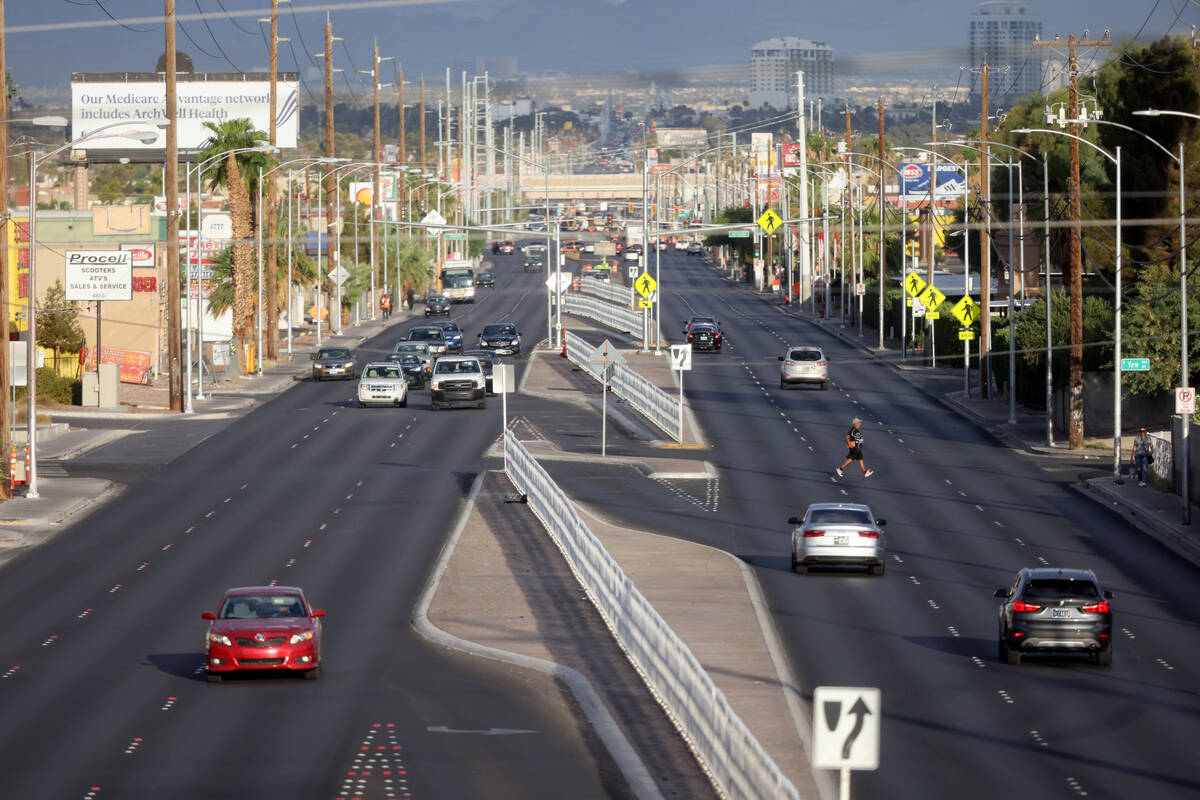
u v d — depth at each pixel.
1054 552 80.69
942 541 83.44
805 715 46.59
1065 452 118.25
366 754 42.59
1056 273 198.25
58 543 82.00
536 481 87.88
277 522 87.31
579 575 70.50
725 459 113.06
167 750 42.94
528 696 50.50
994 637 60.38
